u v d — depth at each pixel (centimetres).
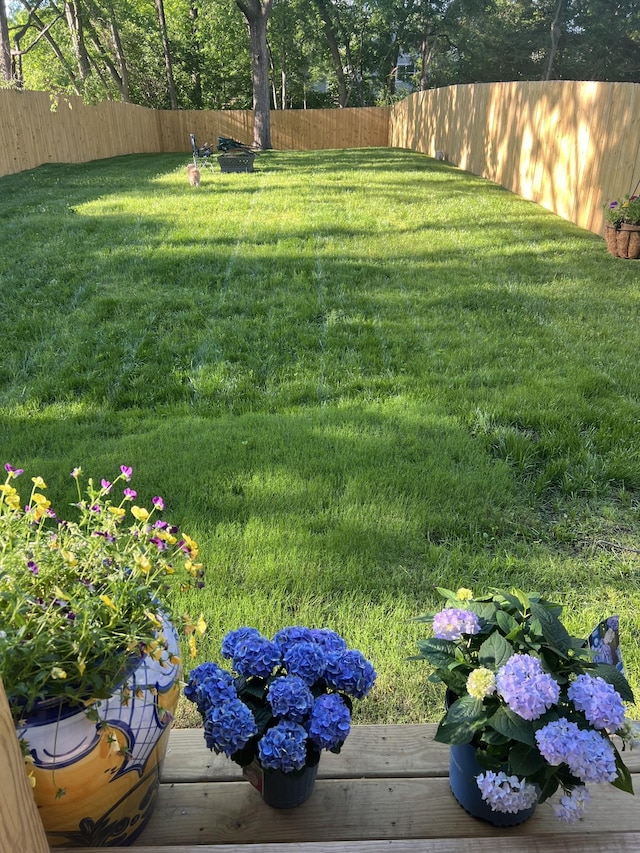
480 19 3456
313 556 271
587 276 714
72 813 126
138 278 691
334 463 348
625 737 135
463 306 627
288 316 593
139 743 129
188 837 146
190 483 326
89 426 414
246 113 2598
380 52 3772
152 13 3189
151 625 131
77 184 1316
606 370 476
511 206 1095
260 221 944
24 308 607
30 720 118
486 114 1396
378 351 523
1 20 1811
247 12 2147
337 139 2759
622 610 249
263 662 154
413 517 300
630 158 815
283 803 151
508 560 272
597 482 340
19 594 122
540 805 155
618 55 3575
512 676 131
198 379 480
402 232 902
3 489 142
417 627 235
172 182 1316
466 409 417
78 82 1794
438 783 160
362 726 176
